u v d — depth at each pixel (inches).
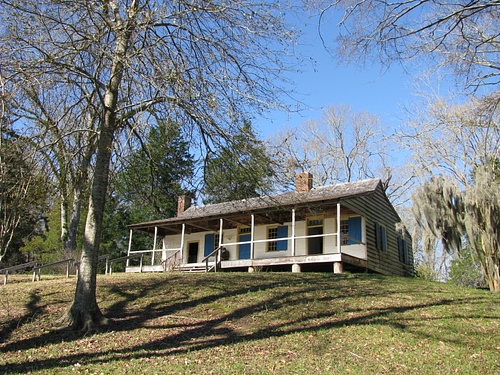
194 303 528.1
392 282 666.8
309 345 376.2
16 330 426.3
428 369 317.7
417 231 620.1
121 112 472.1
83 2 402.9
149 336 409.7
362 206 917.2
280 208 564.4
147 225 1106.7
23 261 1222.3
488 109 508.7
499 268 623.5
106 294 570.3
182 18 432.5
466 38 406.9
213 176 499.5
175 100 403.5
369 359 341.1
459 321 432.1
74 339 398.3
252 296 552.7
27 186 382.3
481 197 604.4
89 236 449.4
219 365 332.2
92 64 435.2
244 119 450.3
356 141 1700.3
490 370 310.8
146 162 545.6
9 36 379.2
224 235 1104.2
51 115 422.6
